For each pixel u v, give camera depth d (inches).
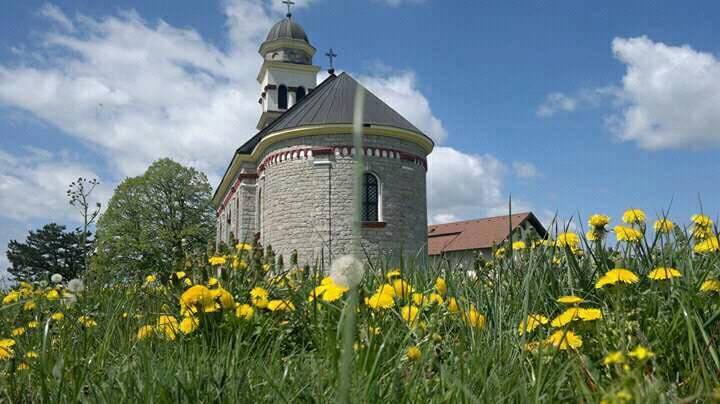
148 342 103.0
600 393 59.3
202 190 2028.8
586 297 107.2
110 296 155.3
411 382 70.2
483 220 1883.6
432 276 142.6
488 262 151.8
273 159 1024.2
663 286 98.4
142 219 1893.5
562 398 67.7
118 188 1895.9
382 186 975.6
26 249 2020.2
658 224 126.4
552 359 71.1
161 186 1961.1
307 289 144.0
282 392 73.5
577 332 83.5
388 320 101.7
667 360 76.6
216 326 106.0
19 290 199.0
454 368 78.4
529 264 117.7
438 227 1978.3
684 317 83.0
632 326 79.0
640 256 121.1
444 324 99.6
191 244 193.8
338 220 956.6
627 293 97.7
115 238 1807.3
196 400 70.9
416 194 1015.0
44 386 76.8
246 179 1173.7
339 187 966.4
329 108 1019.9
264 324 108.0
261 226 1086.4
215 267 159.6
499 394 67.4
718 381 67.6
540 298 111.4
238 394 72.7
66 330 119.3
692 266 110.3
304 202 971.3
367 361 75.9
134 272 182.2
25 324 145.4
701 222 124.2
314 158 976.9
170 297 144.3
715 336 81.3
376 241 949.8
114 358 99.3
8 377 86.7
